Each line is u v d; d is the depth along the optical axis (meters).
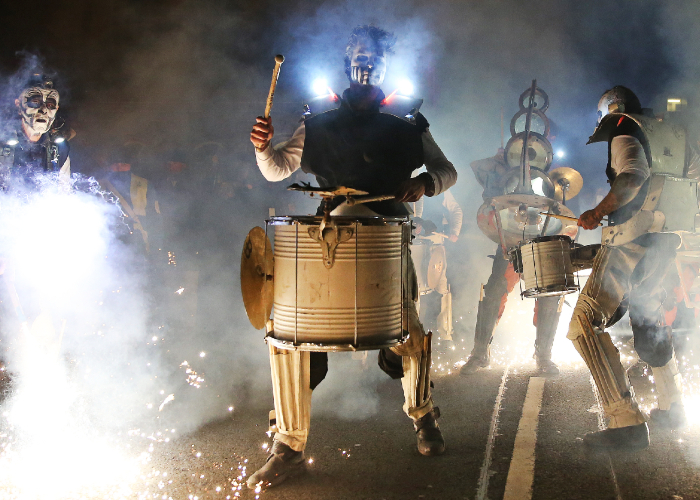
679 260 5.39
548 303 6.00
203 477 3.64
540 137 6.50
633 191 4.05
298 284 3.23
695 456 3.82
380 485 3.52
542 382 5.72
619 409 3.99
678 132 4.47
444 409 4.98
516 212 6.08
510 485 3.47
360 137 4.02
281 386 3.60
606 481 3.50
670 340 4.44
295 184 3.19
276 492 3.45
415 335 3.88
